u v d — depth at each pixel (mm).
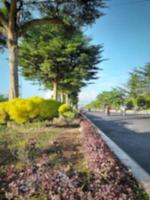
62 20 24266
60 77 41656
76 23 24672
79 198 4680
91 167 6691
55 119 19359
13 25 22312
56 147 9594
